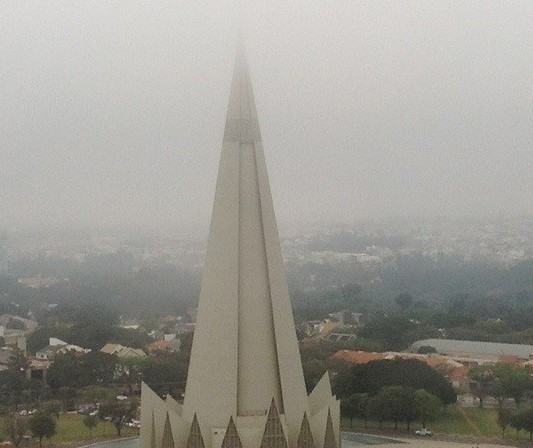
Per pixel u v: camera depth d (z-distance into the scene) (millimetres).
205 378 112125
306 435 111625
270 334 113812
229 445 108438
